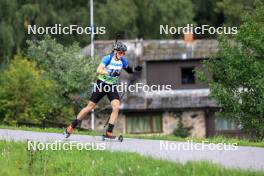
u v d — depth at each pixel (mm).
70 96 73438
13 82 75438
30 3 121688
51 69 73688
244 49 51344
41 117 73812
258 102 49875
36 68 78312
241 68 50625
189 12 139125
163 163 26156
